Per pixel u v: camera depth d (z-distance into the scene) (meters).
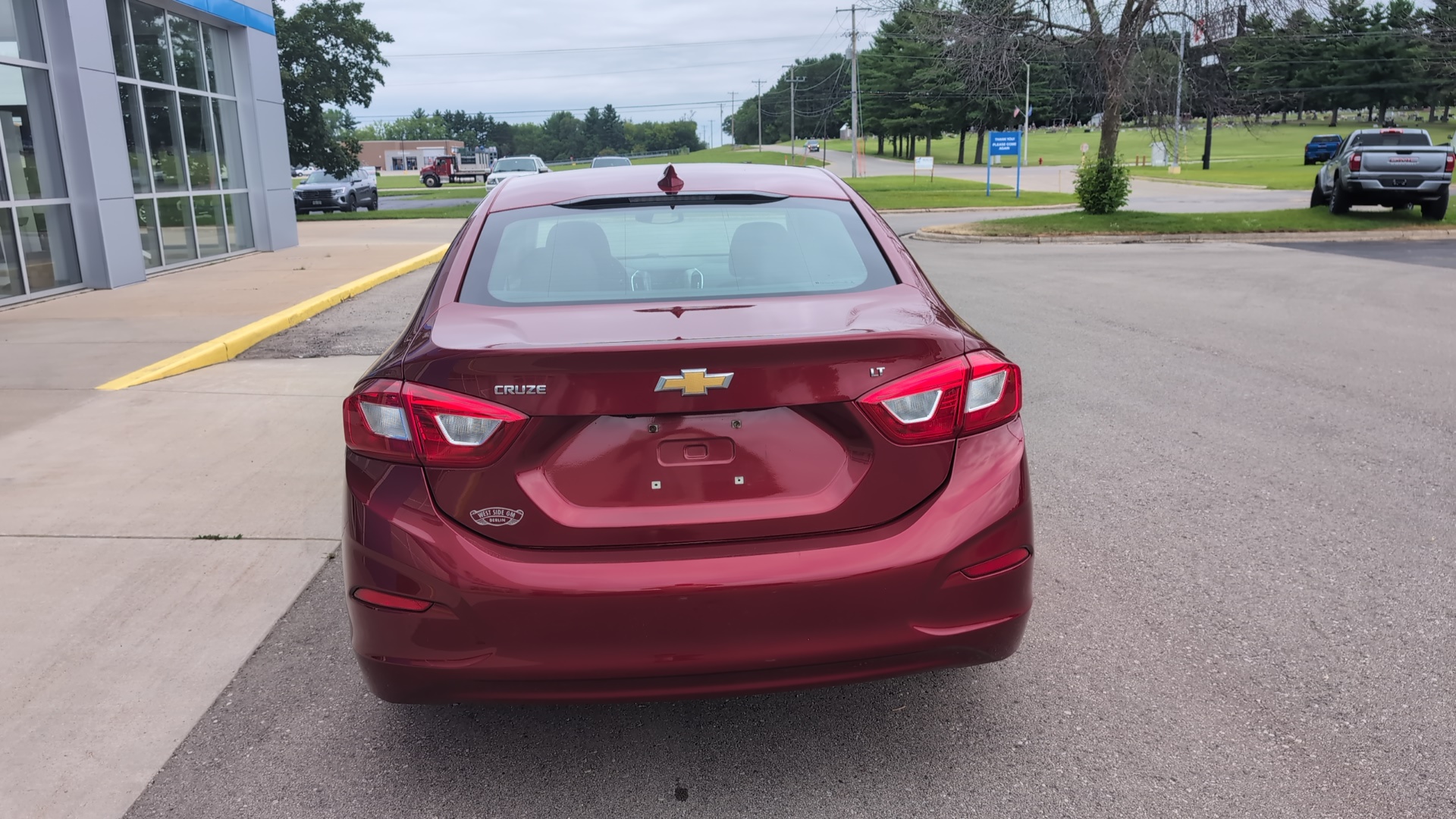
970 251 18.00
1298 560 4.08
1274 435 5.84
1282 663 3.27
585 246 2.98
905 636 2.46
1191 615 3.62
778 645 2.40
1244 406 6.50
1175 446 5.65
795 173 3.63
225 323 9.29
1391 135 20.88
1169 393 6.88
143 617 3.74
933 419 2.46
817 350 2.36
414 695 2.46
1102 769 2.74
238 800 2.69
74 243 11.88
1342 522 4.47
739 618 2.38
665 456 2.39
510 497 2.37
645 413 2.36
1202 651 3.37
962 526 2.47
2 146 10.79
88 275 12.04
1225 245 18.64
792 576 2.38
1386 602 3.69
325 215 32.19
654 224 3.11
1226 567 4.02
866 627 2.43
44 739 2.98
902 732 2.96
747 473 2.42
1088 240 20.17
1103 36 22.48
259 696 3.21
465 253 3.00
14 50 11.04
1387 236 19.56
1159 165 65.38
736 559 2.38
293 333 9.35
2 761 2.87
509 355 2.31
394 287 12.70
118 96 12.45
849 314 2.59
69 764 2.86
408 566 2.37
